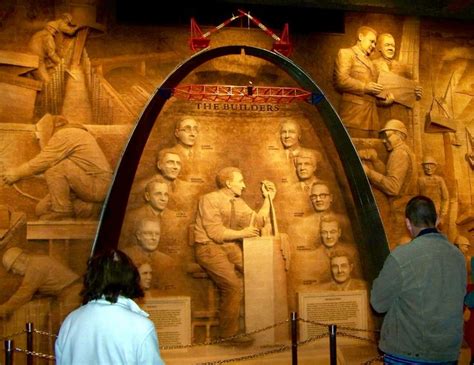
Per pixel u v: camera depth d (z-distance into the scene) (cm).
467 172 951
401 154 924
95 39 841
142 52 857
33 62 811
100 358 278
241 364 848
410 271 364
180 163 876
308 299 894
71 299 797
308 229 907
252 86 855
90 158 820
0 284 777
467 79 962
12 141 794
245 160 898
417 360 366
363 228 904
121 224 838
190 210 874
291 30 907
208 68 888
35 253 790
